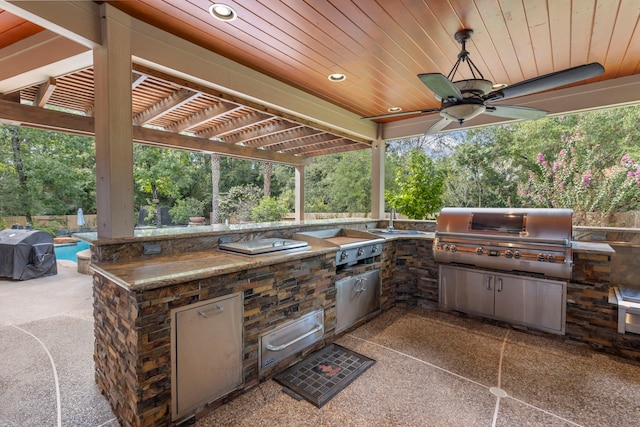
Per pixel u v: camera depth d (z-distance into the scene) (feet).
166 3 6.88
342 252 10.03
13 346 9.68
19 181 36.27
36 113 12.57
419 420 6.34
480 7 6.87
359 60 9.66
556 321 10.11
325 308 9.30
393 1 6.68
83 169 40.01
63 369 8.27
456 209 12.34
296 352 8.43
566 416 6.48
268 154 22.79
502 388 7.47
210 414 6.41
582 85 11.53
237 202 43.01
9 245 18.34
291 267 8.09
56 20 6.32
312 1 6.70
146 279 5.44
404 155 38.34
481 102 8.11
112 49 7.06
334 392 7.20
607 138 21.65
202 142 18.86
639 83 10.55
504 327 11.12
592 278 9.52
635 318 8.70
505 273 11.03
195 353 6.09
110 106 7.07
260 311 7.34
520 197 25.55
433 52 9.07
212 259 7.28
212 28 7.92
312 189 46.96
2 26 7.76
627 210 19.52
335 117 14.07
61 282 18.04
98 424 6.16
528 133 25.88
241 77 10.02
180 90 12.89
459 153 29.89
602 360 8.89
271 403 6.80
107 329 6.61
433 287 12.81
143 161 40.93
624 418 6.43
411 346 9.62
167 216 43.24
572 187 21.84
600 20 7.35
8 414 6.45
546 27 7.69
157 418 5.56
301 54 9.30
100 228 7.48
